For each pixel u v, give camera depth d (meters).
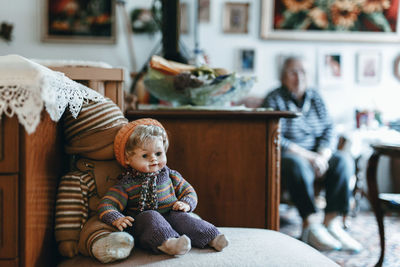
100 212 1.06
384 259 1.89
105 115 1.19
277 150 1.52
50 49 2.90
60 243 1.09
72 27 2.90
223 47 3.06
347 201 2.20
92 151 1.17
